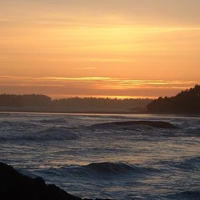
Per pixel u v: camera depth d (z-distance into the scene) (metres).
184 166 45.06
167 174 40.72
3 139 65.38
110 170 39.72
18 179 24.66
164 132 99.69
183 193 32.44
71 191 32.25
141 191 33.19
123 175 39.44
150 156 52.62
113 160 47.94
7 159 45.09
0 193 22.75
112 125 102.56
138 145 66.62
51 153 51.88
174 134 96.50
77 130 90.50
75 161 46.00
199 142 77.81
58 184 34.16
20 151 53.00
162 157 51.91
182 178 39.09
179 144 71.94
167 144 70.81
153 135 91.31
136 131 97.44
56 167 39.91
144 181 37.31
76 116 180.25
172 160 48.72
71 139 72.81
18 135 68.88
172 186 35.44
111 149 58.72
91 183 35.56
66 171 38.00
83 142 68.69
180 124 123.44
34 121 116.31
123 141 73.25
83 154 52.16
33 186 23.98
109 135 84.56
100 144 66.00
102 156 51.06
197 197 31.83
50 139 70.06
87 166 39.66
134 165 42.94
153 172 41.31
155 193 32.59
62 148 58.41
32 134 70.50
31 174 35.88
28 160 44.94
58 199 23.55
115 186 34.88
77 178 36.88
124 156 51.78
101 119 152.00
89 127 98.69
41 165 41.62
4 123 95.62
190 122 144.00
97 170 39.41
